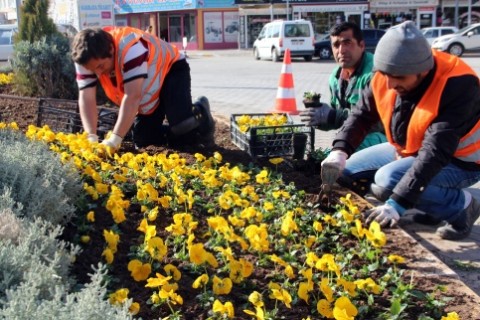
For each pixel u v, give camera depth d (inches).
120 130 205.5
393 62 148.9
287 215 146.3
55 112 273.1
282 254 143.6
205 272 129.5
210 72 859.4
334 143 178.9
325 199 179.2
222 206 159.8
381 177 173.6
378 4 1648.6
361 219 167.9
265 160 225.3
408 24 151.2
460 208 171.3
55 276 98.7
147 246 127.6
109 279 121.0
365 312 117.6
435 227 188.9
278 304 120.0
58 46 379.2
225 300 119.3
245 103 487.5
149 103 227.1
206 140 251.1
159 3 1744.6
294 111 438.0
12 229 110.0
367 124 180.5
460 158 167.3
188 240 127.3
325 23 1642.5
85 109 220.5
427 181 149.6
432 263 145.2
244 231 143.8
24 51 368.5
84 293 86.4
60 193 141.4
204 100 249.1
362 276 135.6
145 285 117.8
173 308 115.1
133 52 202.7
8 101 330.3
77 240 138.3
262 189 191.5
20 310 80.4
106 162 196.7
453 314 106.0
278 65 1008.9
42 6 395.5
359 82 209.9
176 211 163.0
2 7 1915.6
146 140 243.6
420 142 163.2
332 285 125.5
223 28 1668.3
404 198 149.8
